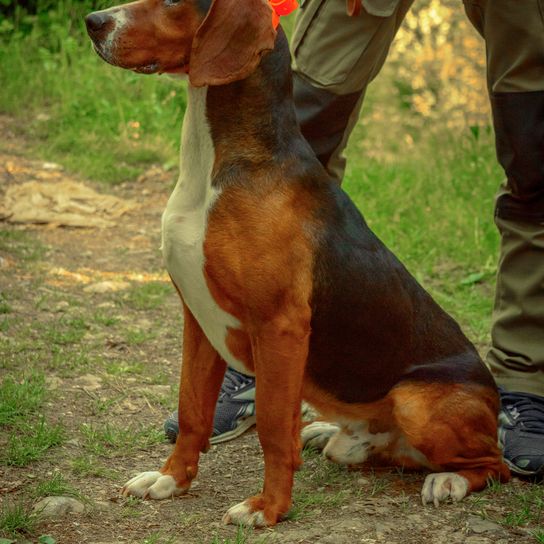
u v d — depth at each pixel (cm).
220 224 479
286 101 501
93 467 561
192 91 491
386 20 598
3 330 780
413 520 510
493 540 491
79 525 491
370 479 566
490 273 989
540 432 588
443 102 1486
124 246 1053
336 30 602
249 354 511
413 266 1001
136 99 1504
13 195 1132
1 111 1462
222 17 459
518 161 605
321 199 506
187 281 497
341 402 543
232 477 570
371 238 532
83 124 1409
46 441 583
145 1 478
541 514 522
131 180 1277
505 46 590
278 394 489
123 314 859
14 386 655
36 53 1630
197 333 526
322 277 499
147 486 528
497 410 559
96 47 477
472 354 561
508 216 633
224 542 470
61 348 759
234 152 484
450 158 1305
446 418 532
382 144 1411
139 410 661
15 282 903
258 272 477
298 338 489
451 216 1109
